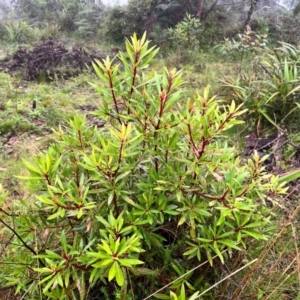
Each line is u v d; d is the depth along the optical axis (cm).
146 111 135
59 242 150
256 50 575
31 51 713
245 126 309
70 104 470
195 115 136
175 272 148
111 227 124
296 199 205
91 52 759
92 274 123
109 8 1088
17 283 148
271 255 163
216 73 539
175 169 140
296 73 329
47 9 1206
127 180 141
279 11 884
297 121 313
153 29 865
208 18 859
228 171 137
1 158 322
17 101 468
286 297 155
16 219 147
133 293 140
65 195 130
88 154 151
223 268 149
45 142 347
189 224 138
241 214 141
